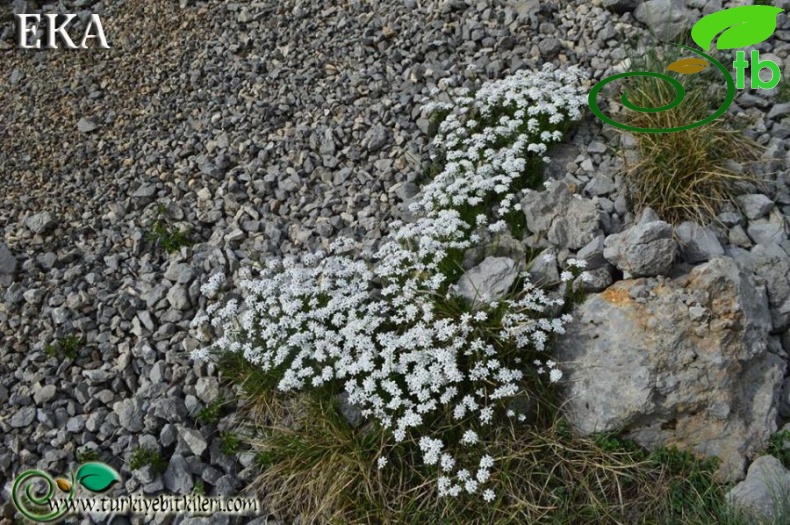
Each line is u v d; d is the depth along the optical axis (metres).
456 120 1.69
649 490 1.22
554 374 1.27
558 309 1.36
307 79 1.90
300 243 1.62
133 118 1.91
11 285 1.58
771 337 1.34
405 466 1.28
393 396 1.31
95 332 1.52
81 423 1.40
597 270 1.39
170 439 1.37
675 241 1.36
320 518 1.27
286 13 2.06
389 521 1.24
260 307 1.44
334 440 1.32
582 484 1.23
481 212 1.53
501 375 1.26
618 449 1.26
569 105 1.62
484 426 1.28
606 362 1.30
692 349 1.26
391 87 1.84
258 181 1.71
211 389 1.42
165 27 2.11
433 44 1.88
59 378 1.46
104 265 1.63
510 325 1.31
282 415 1.39
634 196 1.51
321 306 1.46
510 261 1.41
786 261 1.38
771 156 1.54
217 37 2.06
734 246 1.44
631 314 1.31
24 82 2.03
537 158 1.59
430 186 1.55
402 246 1.52
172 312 1.53
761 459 1.21
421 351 1.30
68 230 1.69
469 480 1.21
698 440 1.25
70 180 1.79
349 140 1.77
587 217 1.45
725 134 1.57
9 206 1.75
